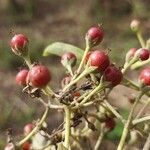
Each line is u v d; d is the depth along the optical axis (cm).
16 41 23
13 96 77
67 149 22
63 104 22
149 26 117
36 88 22
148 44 28
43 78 21
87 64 22
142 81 22
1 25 124
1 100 76
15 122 69
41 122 22
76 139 26
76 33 119
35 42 105
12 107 72
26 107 71
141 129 24
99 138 26
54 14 132
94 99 23
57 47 28
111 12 126
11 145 22
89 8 128
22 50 23
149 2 125
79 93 23
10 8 130
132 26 29
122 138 23
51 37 116
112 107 23
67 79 23
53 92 22
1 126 68
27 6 130
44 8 134
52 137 23
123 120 23
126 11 125
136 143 27
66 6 135
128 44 102
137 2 123
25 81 23
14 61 97
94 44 23
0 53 98
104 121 25
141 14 123
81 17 126
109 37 110
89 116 26
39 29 122
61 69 89
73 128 26
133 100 26
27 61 23
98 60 21
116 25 118
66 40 115
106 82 22
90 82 22
